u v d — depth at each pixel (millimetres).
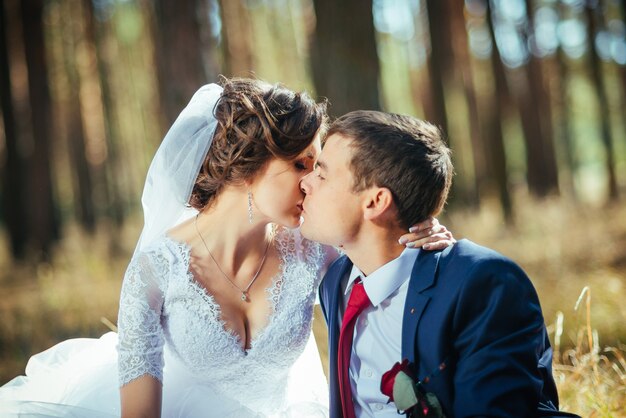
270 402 2465
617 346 4070
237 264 2348
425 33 17391
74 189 18734
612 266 6520
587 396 2992
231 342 2295
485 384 1882
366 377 2176
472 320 1963
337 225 2170
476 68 19328
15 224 13781
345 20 6691
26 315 7273
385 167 2104
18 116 14172
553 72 19781
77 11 16562
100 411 2398
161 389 2256
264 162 2268
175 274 2248
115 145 19641
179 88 6812
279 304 2383
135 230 14375
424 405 1919
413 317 2018
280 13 17547
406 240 2150
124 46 18500
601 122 17516
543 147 17359
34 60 13844
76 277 9164
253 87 2311
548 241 8750
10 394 2555
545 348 2111
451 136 13398
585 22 17359
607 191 17188
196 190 2359
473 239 9758
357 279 2295
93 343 2660
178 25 6824
